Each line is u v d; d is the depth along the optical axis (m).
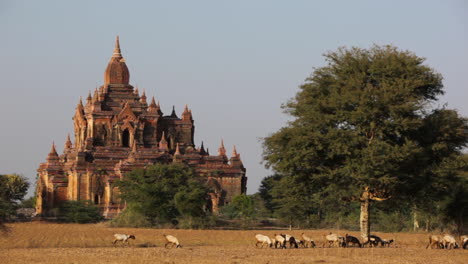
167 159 190.00
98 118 197.62
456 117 95.25
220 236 119.62
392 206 100.94
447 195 106.38
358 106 91.88
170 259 73.00
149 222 149.62
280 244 90.06
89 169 185.88
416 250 86.88
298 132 94.25
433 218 131.25
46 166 197.38
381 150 88.94
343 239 92.75
